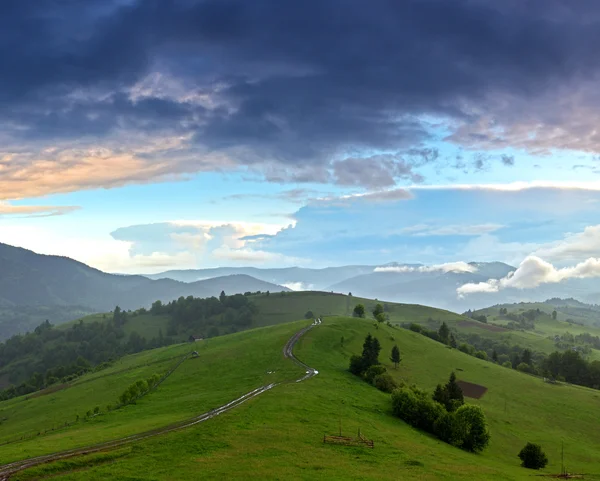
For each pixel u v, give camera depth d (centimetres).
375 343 15712
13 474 5797
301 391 11588
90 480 5691
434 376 17925
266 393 11338
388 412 11344
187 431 7856
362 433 8838
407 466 7325
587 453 12206
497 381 18500
